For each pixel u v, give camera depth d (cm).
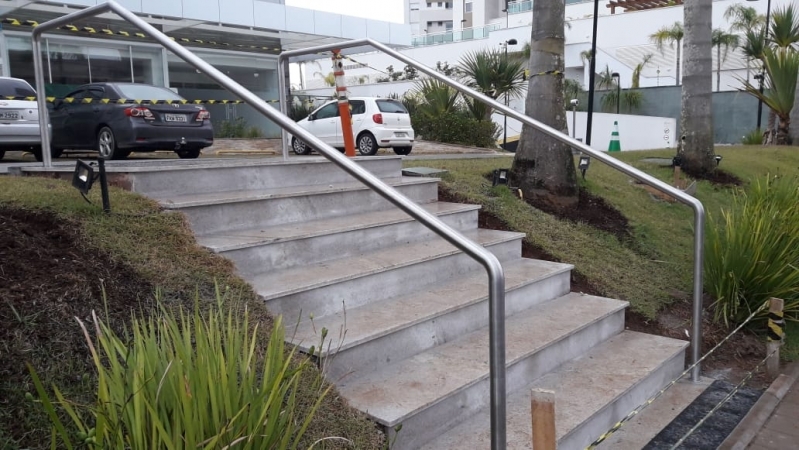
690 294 575
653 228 693
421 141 1927
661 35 3972
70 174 464
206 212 404
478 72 1948
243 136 1977
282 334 224
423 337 378
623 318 492
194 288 322
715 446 368
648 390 417
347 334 341
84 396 242
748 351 507
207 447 171
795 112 1412
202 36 2028
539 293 484
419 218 262
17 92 1038
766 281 521
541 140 678
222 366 192
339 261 423
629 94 3253
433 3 9631
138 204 387
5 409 227
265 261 387
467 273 481
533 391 221
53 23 462
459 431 326
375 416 296
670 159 1037
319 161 523
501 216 593
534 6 680
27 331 260
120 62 1850
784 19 1591
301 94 2212
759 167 1084
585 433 352
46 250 319
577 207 693
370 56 5191
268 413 198
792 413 414
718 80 3444
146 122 956
